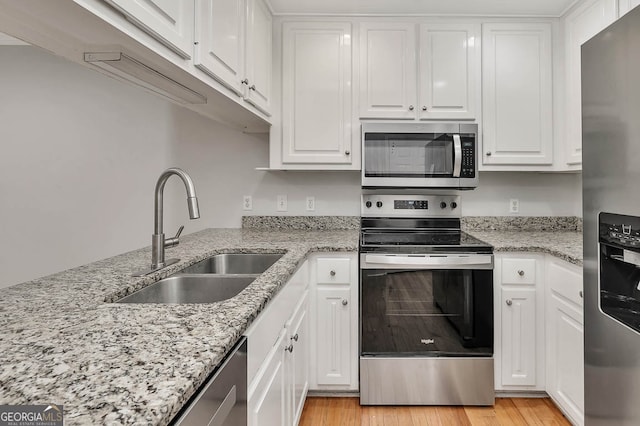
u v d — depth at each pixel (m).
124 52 1.00
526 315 1.91
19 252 2.62
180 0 1.08
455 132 2.10
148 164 2.57
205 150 2.57
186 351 0.63
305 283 1.82
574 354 1.66
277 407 1.19
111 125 2.57
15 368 0.57
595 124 1.12
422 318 1.90
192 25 1.17
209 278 1.35
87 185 2.59
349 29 2.19
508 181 2.50
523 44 2.17
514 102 2.18
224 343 0.67
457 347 1.90
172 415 0.48
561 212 2.49
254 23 1.81
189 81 1.27
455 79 2.17
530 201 2.49
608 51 1.05
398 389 1.92
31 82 2.59
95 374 0.55
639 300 1.03
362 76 2.19
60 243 2.61
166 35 1.00
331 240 2.08
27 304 0.92
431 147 2.12
